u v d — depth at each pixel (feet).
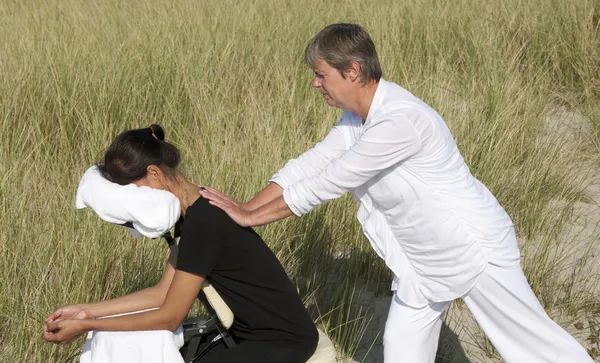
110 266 13.58
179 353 8.55
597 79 24.18
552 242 16.35
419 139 9.16
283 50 24.62
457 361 12.53
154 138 8.49
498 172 17.53
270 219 9.23
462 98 21.25
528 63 24.77
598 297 14.26
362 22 27.07
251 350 8.77
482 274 9.64
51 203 15.11
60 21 28.17
